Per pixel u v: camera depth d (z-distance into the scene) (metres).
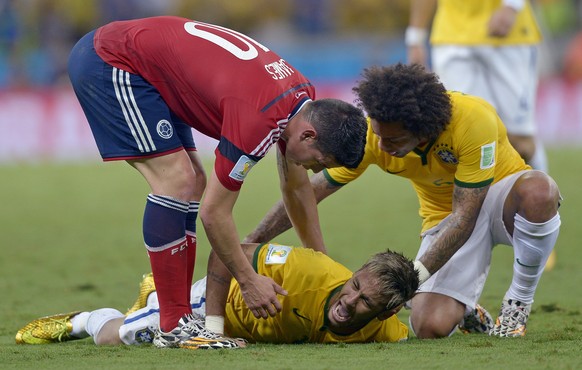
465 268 17.11
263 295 14.81
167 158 15.40
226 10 70.81
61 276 25.19
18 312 20.16
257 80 14.58
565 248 28.47
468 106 15.95
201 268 25.92
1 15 64.94
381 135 15.58
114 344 16.03
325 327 15.47
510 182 16.95
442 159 16.36
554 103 62.72
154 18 15.98
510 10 26.50
